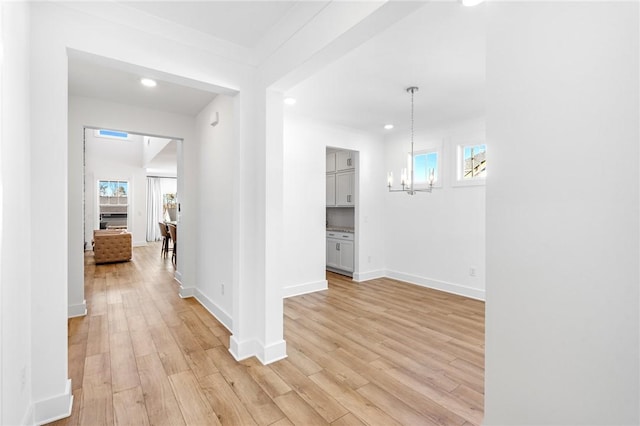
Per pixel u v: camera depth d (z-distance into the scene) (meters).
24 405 1.56
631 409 0.77
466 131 4.38
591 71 0.82
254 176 2.56
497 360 1.04
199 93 3.41
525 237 0.96
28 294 1.62
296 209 4.45
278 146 2.48
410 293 4.49
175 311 3.60
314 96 3.46
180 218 4.65
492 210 1.04
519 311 0.98
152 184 11.52
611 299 0.79
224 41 2.38
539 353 0.94
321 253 4.72
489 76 1.04
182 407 1.87
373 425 1.72
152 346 2.69
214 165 3.55
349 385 2.11
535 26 0.93
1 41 1.25
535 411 0.95
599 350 0.82
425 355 2.56
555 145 0.89
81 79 3.04
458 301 4.10
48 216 1.72
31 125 1.67
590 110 0.82
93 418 1.76
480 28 2.13
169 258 7.26
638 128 0.75
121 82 3.12
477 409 1.87
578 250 0.85
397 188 5.33
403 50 2.44
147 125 3.95
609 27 0.79
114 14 1.91
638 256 0.75
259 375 2.23
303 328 3.15
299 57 2.01
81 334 2.93
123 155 9.33
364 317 3.47
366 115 4.23
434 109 3.92
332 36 1.74
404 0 1.38
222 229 3.32
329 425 1.72
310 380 2.17
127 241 6.67
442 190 4.66
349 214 6.39
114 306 3.77
